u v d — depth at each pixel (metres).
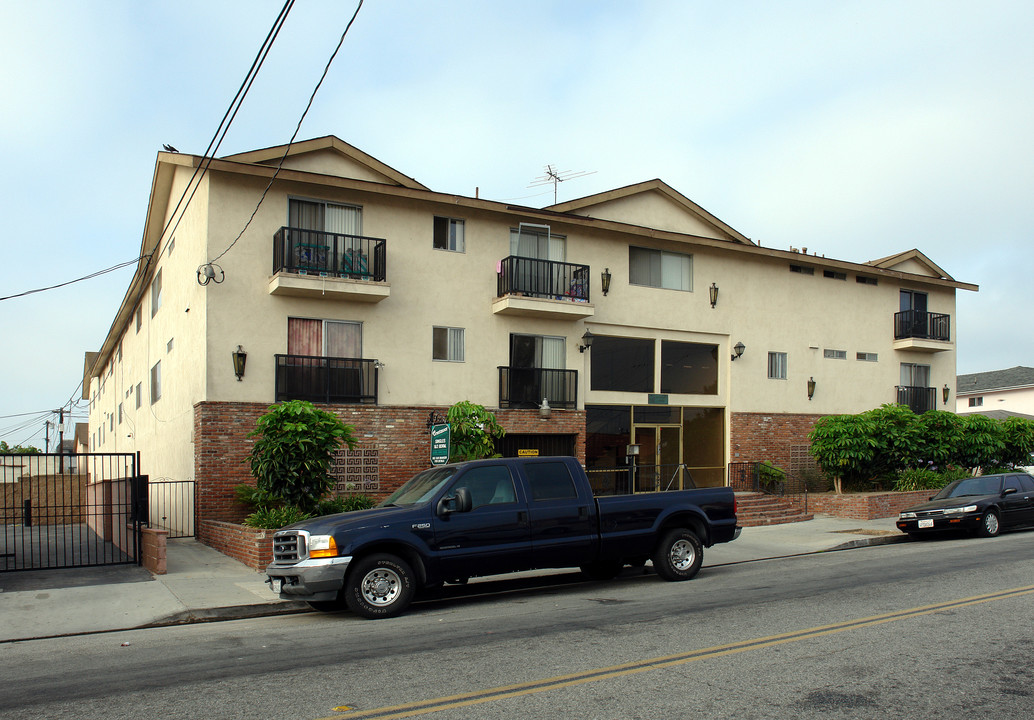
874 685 6.45
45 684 7.07
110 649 8.62
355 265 19.58
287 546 10.34
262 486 15.03
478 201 21.09
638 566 14.06
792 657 7.32
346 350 19.64
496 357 21.56
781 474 24.75
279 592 10.34
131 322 31.33
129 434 31.05
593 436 23.12
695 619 9.17
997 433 26.77
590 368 23.17
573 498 11.53
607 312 23.36
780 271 26.86
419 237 20.72
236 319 18.36
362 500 17.06
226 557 15.12
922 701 6.05
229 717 5.92
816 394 27.17
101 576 12.94
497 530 10.84
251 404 18.33
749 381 25.83
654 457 24.12
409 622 9.68
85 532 24.66
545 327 22.38
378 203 20.25
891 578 11.91
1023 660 7.15
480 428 18.64
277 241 18.78
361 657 7.73
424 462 20.19
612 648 7.81
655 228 24.64
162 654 8.21
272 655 7.95
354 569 10.01
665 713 5.81
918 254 30.16
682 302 24.77
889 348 29.22
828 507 22.67
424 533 10.40
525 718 5.75
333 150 19.89
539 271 22.12
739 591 11.21
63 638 9.46
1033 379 48.25
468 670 7.10
